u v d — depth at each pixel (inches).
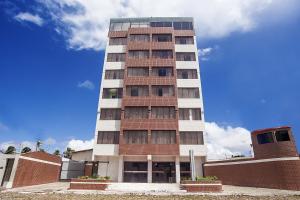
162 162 1376.7
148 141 1347.2
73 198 717.3
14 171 975.0
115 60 1633.9
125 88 1492.4
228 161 1227.2
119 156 1358.3
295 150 973.8
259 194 828.0
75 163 1540.4
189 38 1700.3
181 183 1026.1
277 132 1033.5
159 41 1674.5
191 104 1482.5
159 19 1777.8
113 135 1411.2
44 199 679.7
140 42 1646.2
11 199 668.1
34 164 1127.0
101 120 1448.1
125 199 721.0
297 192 871.7
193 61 1616.6
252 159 1108.5
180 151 1363.2
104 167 1398.9
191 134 1406.3
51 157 1318.9
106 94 1524.4
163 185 1072.8
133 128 1380.4
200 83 1541.6
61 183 1279.5
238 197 768.3
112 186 1028.5
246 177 1119.0
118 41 1696.6
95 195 805.9
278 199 717.3
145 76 1536.7
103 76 1578.5
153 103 1448.1
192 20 1770.4
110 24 1780.3
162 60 1578.5
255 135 1111.6
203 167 1353.3
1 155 996.6
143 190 960.3
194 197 774.5
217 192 888.9
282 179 968.9
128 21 1782.7
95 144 1390.3
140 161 1376.7
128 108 1445.6
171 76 1534.2
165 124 1390.3
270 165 1024.2
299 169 942.4
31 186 1071.6
